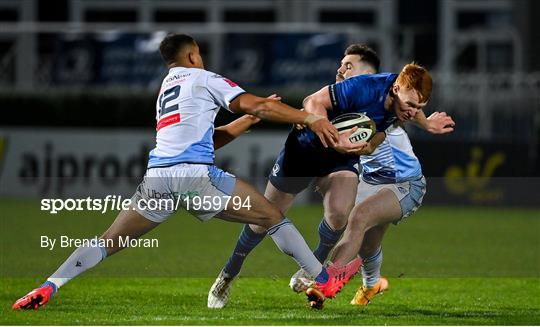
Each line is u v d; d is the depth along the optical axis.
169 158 26.16
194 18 84.19
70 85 68.25
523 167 65.31
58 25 81.19
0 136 65.62
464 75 65.69
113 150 64.25
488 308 30.23
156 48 67.31
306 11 82.12
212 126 26.47
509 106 65.56
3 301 30.58
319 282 27.55
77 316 27.14
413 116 27.59
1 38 80.81
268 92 64.69
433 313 28.89
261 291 33.34
